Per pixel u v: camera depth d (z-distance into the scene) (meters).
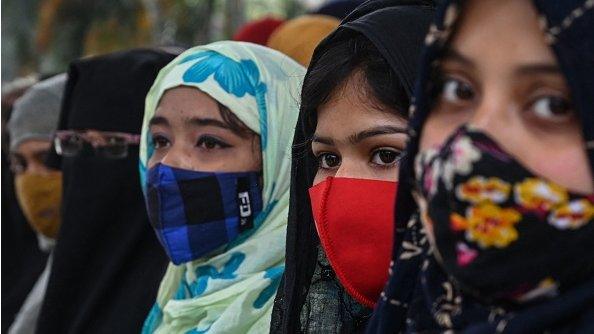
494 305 1.72
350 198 2.40
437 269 1.86
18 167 5.10
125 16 18.62
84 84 4.21
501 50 1.66
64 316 4.14
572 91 1.58
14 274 5.75
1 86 6.03
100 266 4.10
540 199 1.58
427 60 1.79
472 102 1.77
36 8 20.88
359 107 2.41
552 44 1.59
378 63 2.38
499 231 1.59
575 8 1.60
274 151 3.16
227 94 3.11
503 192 1.59
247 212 3.14
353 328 2.56
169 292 3.50
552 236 1.58
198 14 16.44
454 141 1.65
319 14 5.94
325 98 2.46
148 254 4.04
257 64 3.20
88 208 4.11
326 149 2.53
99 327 3.99
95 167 4.12
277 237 3.15
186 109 3.13
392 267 2.09
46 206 4.98
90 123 4.14
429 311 1.92
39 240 5.66
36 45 20.09
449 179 1.62
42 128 4.99
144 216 4.06
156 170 3.15
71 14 19.20
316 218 2.46
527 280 1.61
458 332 1.77
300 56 4.71
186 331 3.19
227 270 3.15
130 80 4.13
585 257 1.59
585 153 1.59
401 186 1.99
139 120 4.13
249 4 18.11
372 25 2.38
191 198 3.10
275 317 2.77
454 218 1.62
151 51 4.27
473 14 1.71
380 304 2.10
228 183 3.12
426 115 1.84
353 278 2.42
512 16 1.66
